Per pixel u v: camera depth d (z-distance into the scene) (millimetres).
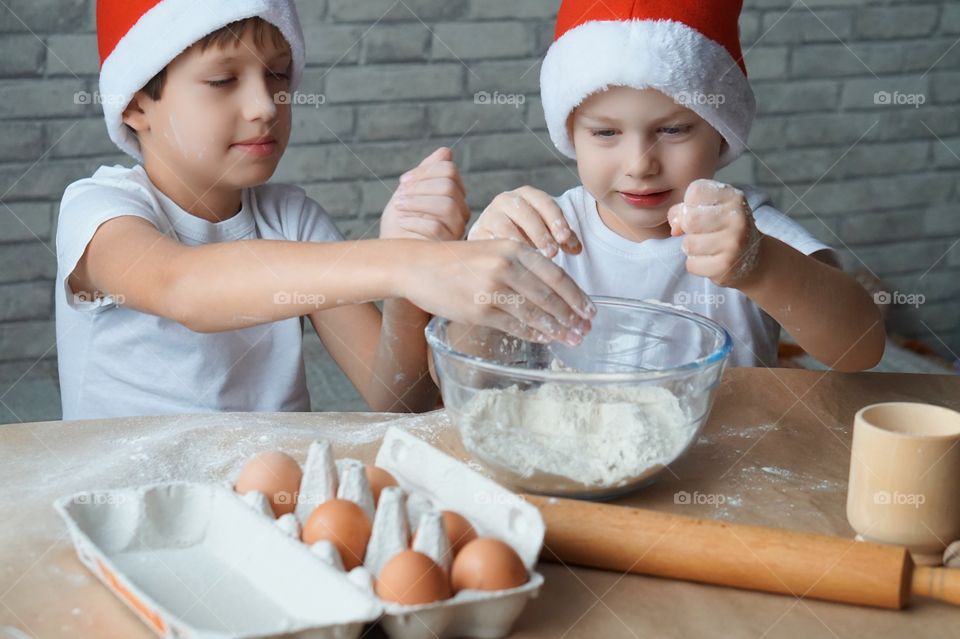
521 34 2703
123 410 1352
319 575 675
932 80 2955
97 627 683
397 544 717
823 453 958
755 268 1067
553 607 720
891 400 1084
